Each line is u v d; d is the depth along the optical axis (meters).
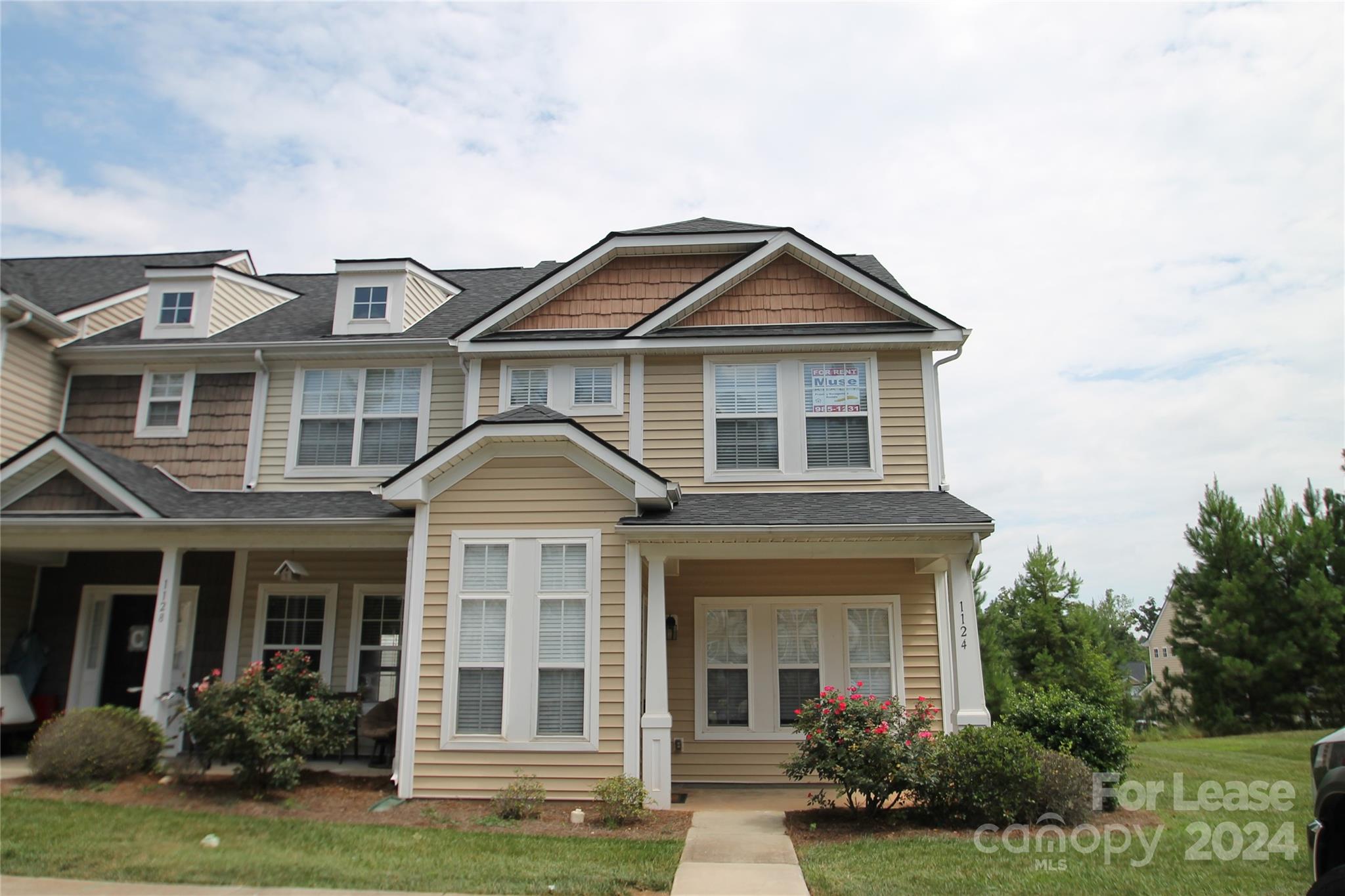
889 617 12.84
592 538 10.97
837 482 12.73
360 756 13.23
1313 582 24.14
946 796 9.07
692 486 12.84
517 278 17.91
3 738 12.99
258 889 6.77
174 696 12.27
